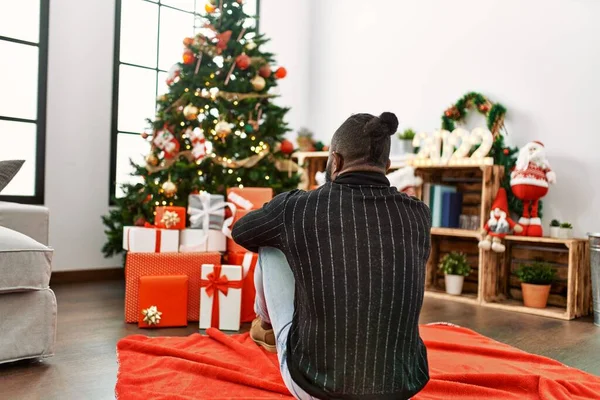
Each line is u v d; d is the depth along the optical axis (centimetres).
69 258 385
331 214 113
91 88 395
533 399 177
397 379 108
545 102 367
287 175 388
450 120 407
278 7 507
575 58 353
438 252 422
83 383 177
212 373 184
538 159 345
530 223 356
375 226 112
